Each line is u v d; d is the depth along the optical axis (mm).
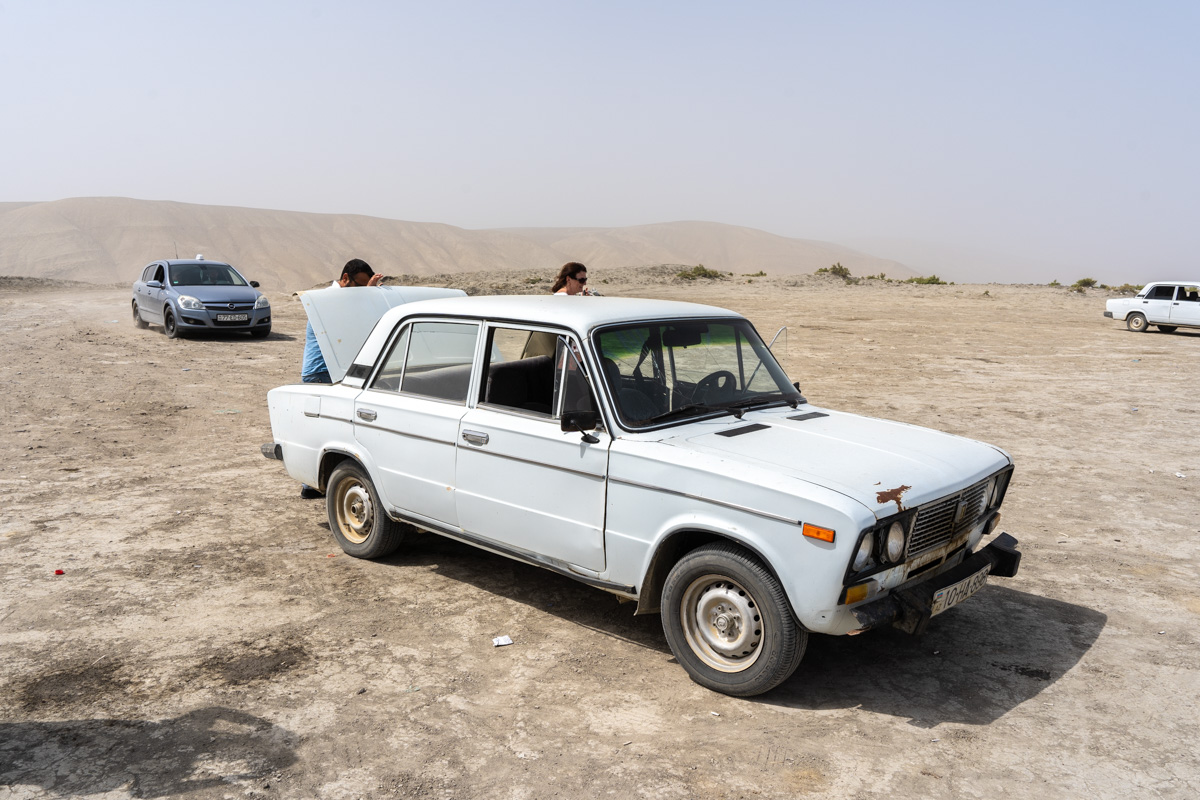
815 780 3225
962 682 4082
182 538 6121
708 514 3779
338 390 5688
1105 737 3561
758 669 3752
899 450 4180
